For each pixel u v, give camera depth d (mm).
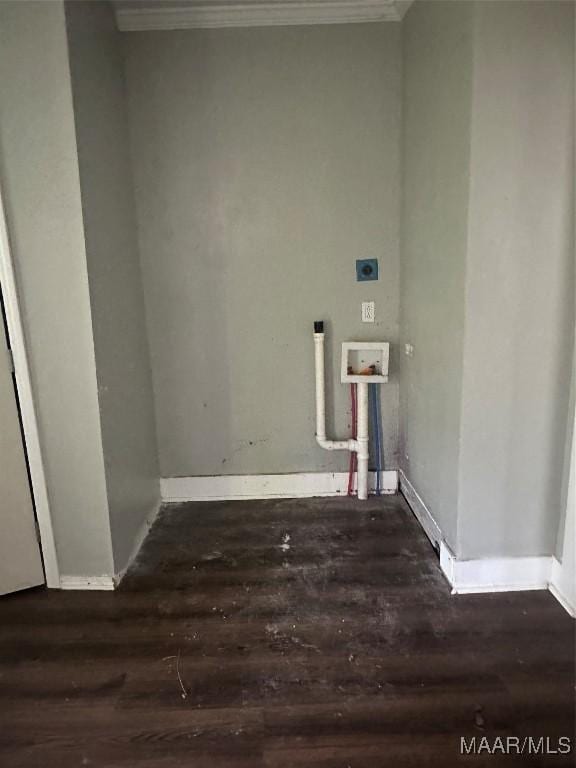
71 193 2172
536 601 2297
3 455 2326
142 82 2902
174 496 3352
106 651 2074
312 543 2812
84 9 2285
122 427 2639
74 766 1607
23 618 2285
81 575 2486
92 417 2342
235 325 3164
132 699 1841
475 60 1957
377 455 3348
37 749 1665
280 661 1992
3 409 2295
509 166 2031
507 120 1999
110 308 2512
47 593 2459
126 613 2299
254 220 3051
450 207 2260
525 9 1934
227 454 3318
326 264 3105
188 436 3291
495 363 2186
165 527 3031
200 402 3252
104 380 2404
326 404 3271
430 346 2611
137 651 2068
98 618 2273
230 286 3119
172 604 2350
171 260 3080
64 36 2064
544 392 2213
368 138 2977
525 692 1823
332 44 2891
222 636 2137
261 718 1747
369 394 3266
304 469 3346
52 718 1775
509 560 2359
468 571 2363
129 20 2803
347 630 2146
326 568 2582
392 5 2789
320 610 2275
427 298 2623
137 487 2852
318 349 3107
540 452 2266
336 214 3053
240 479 3342
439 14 2316
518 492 2301
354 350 3176
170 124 2947
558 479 2285
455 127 2168
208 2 2732
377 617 2219
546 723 1706
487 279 2113
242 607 2312
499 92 1980
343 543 2803
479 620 2182
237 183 3014
